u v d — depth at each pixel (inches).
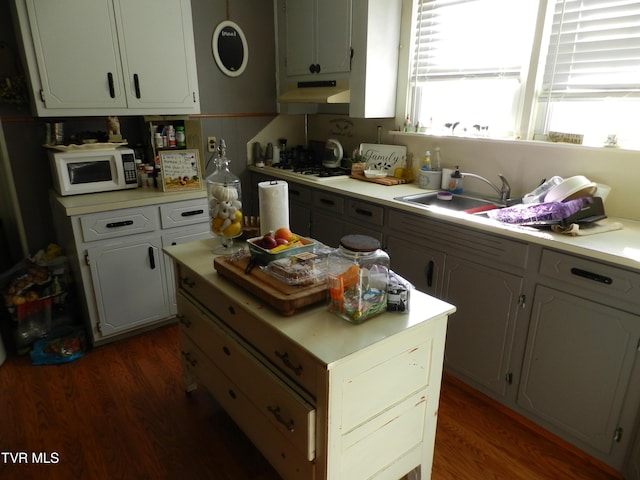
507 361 78.5
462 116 107.3
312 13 123.3
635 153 75.2
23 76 98.6
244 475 67.7
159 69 105.0
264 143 146.6
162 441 74.3
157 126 110.0
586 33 81.8
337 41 117.4
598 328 64.2
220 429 77.2
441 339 54.2
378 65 113.3
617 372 63.5
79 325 106.8
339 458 48.1
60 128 101.1
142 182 109.3
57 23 90.4
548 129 91.2
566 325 68.2
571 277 65.7
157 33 102.7
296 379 49.4
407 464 57.2
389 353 48.4
